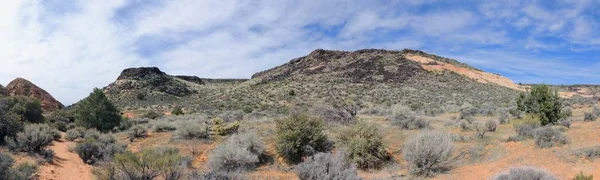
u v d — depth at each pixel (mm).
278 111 48375
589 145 13984
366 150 15984
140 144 23969
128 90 83188
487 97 60938
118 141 24297
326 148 17828
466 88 71812
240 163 16391
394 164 15914
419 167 14266
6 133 19734
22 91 65188
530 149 14914
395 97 62156
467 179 12469
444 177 12914
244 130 24156
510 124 23484
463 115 32250
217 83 120688
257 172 16156
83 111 32156
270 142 20703
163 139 24531
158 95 81062
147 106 69625
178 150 20781
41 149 18547
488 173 12836
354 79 79312
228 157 16266
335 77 81938
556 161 13031
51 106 66500
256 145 18312
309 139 17781
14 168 13922
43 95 67438
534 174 10188
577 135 16234
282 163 17672
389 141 19297
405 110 35688
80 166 18047
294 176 15031
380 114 37594
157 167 12000
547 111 21125
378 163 16078
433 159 14039
